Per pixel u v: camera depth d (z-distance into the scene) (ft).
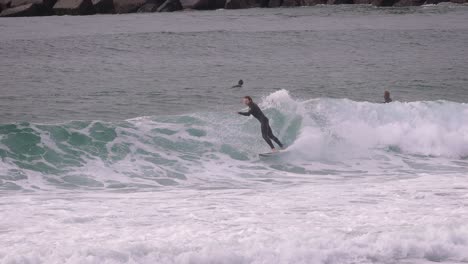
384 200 131.64
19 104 290.56
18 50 514.68
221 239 97.25
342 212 119.96
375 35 596.70
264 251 91.15
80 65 437.17
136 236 100.53
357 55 485.56
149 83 360.69
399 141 207.00
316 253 90.94
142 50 516.73
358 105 219.00
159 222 113.60
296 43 552.82
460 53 487.20
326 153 198.59
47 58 472.03
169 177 171.01
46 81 366.84
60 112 272.51
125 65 438.40
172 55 491.31
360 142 205.16
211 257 88.28
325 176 175.42
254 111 200.13
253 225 109.60
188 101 304.09
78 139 185.57
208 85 354.13
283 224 109.91
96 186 159.02
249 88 343.87
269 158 192.54
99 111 276.00
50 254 87.51
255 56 484.74
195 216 118.52
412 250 93.86
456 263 90.74
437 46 527.81
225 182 166.40
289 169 184.55
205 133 201.77
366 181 164.96
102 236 101.04
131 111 276.82
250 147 199.52
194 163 184.24
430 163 193.67
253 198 138.31
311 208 124.88
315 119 211.82
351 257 91.45
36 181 161.38
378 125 212.84
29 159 172.76
